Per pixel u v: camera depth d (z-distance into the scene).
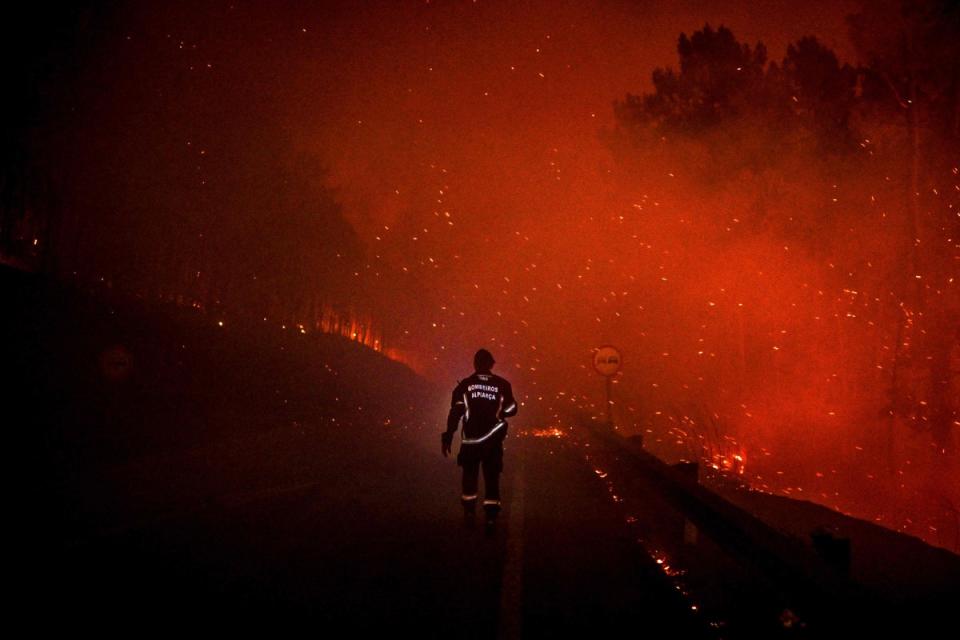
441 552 8.67
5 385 17.95
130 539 8.70
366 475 15.04
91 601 6.31
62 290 26.33
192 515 10.30
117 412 18.97
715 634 6.03
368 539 9.23
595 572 7.89
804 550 5.27
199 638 5.56
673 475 8.92
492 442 9.72
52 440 15.20
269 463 16.11
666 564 8.27
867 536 10.94
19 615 5.88
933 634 3.56
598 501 12.54
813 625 4.85
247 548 8.52
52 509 10.16
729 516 6.50
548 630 6.07
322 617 6.19
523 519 10.86
